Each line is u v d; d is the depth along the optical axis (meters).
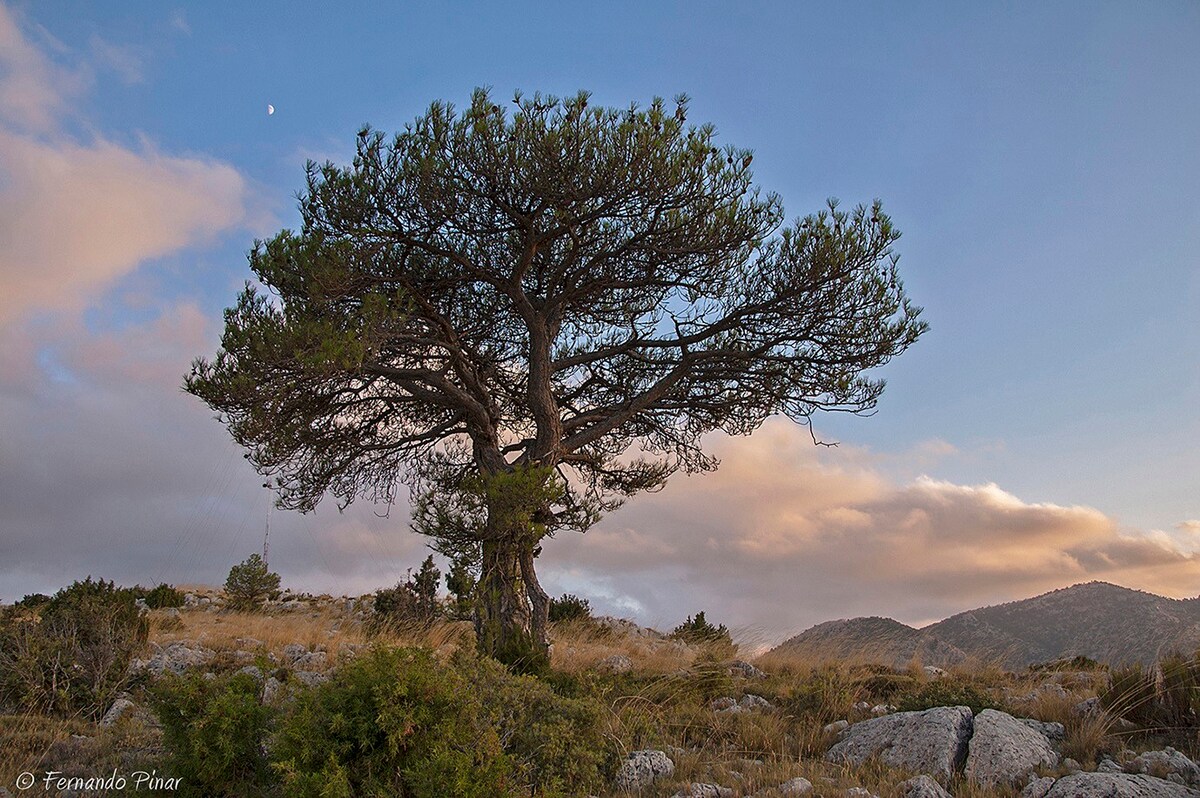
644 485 20.33
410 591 22.94
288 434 16.19
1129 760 8.00
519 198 14.86
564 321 18.97
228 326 14.71
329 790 5.65
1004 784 7.41
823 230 16.27
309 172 15.84
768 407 18.62
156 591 25.75
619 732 9.05
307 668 12.75
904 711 10.04
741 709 11.27
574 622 23.05
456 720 6.47
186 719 6.87
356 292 15.54
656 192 14.77
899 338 17.33
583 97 14.42
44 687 10.46
